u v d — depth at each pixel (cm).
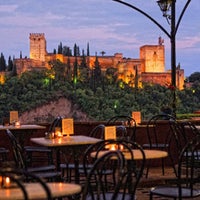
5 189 313
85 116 6619
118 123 859
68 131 596
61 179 595
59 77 7350
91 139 568
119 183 336
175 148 891
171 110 959
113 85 7019
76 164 551
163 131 906
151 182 738
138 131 885
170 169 852
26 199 277
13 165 342
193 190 480
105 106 6388
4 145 820
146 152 468
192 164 459
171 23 959
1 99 6319
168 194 457
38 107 6531
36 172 570
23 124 836
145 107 5134
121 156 347
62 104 6619
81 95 6719
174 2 959
